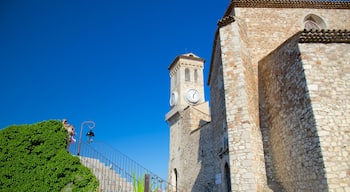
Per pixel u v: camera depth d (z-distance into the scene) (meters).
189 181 23.02
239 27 13.63
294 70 10.62
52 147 9.18
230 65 12.62
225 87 12.32
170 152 29.23
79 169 9.27
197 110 26.23
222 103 13.97
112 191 11.74
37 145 9.07
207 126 21.34
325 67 9.97
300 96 10.05
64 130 9.77
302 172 9.57
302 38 10.35
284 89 11.30
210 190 19.30
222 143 13.78
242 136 11.09
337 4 16.20
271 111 12.25
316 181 8.79
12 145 8.69
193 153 23.17
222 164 13.77
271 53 12.80
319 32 10.21
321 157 8.64
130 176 11.55
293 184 10.09
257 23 15.48
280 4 15.97
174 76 35.66
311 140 9.22
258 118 12.57
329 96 9.48
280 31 15.35
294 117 10.33
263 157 11.86
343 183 8.29
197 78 34.34
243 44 13.48
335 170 8.43
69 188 8.90
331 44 10.37
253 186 10.22
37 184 8.49
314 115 9.18
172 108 32.72
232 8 16.34
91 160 12.84
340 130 8.98
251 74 13.37
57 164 8.95
